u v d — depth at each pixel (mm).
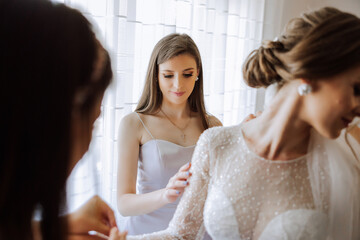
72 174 598
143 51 2299
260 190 958
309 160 947
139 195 1434
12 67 466
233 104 3188
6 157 469
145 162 1611
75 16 532
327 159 941
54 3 526
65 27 503
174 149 1602
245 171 985
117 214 1921
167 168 1591
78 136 574
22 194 490
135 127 1624
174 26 2322
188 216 1101
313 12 865
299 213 898
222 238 987
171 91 1558
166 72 1533
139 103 1738
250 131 1038
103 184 2029
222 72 2850
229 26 2945
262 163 971
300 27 857
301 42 805
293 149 958
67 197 569
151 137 1616
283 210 916
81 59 528
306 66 782
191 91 1608
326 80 790
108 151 2037
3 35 465
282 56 852
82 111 572
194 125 1720
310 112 846
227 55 3002
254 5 3141
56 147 502
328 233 924
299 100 868
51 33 490
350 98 790
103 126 1979
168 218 1555
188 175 1123
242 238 961
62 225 524
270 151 967
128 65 2102
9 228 487
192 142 1664
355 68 765
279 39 922
